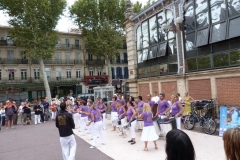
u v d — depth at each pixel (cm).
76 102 1323
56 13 2989
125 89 3184
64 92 4134
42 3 2739
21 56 3722
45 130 1275
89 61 4381
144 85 1680
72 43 4231
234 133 199
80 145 843
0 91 3428
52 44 2964
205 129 877
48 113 1833
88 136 1014
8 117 1433
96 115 802
